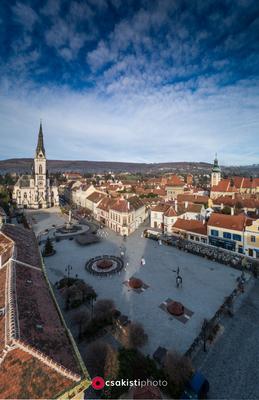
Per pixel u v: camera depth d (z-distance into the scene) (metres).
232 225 57.47
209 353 26.89
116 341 28.55
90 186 118.69
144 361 23.92
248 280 43.81
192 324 31.70
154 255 56.06
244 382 23.38
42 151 120.12
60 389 15.01
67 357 17.44
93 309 33.91
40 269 30.62
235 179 131.62
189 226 67.12
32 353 15.95
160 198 126.12
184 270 47.94
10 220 93.88
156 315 33.47
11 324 17.27
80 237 67.81
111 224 80.69
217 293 39.38
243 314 34.03
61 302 36.47
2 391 14.38
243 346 27.91
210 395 22.09
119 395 21.58
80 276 45.19
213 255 54.31
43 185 120.38
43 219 95.50
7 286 22.61
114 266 49.22
